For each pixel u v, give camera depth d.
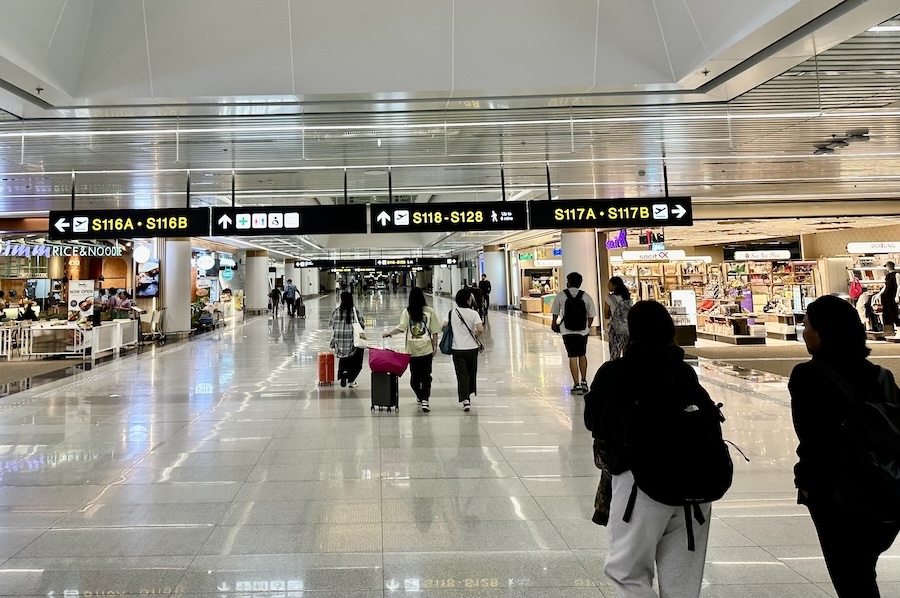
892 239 15.91
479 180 9.79
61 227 7.09
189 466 4.36
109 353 12.01
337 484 3.92
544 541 3.01
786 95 5.77
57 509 3.51
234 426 5.64
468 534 3.11
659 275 15.97
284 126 6.34
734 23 4.57
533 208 7.42
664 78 5.48
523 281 25.53
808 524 3.19
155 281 16.33
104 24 5.21
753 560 2.78
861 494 1.74
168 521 3.31
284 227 7.18
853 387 1.83
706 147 7.80
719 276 16.22
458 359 6.30
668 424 1.85
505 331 16.00
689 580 1.93
